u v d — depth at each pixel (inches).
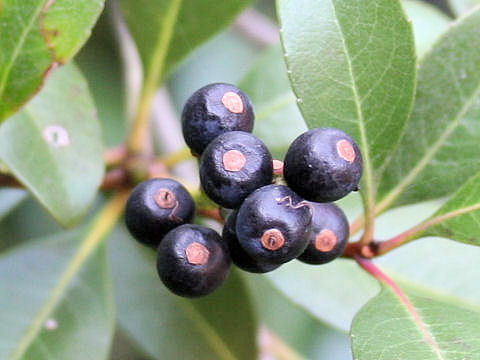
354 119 6.3
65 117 7.2
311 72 6.2
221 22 7.6
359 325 5.8
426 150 6.8
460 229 6.2
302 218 5.3
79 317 7.4
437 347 5.6
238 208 5.4
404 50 6.2
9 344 7.2
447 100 6.8
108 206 7.9
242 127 5.7
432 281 7.9
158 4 7.5
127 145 7.8
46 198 6.8
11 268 7.5
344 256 6.4
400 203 6.8
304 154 5.3
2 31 6.2
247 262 5.6
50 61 6.3
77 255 7.7
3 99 6.3
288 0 6.1
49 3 6.2
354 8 6.2
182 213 5.8
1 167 7.0
